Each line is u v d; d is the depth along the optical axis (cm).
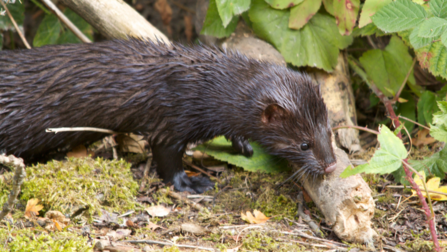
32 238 358
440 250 353
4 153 482
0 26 644
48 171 423
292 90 423
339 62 564
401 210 423
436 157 458
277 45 546
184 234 395
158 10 867
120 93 458
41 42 693
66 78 456
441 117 408
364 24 476
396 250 370
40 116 463
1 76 461
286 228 405
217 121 454
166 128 468
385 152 346
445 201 429
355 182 373
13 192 318
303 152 424
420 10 409
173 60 462
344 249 371
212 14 557
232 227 400
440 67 479
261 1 548
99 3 550
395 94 557
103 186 426
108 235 384
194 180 497
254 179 489
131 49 474
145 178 489
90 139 509
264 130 436
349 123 536
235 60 461
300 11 530
